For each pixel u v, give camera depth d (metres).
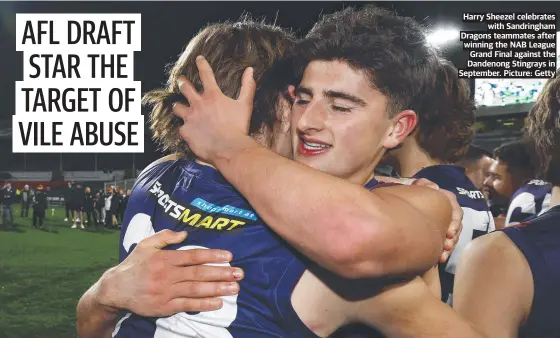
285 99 1.16
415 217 0.88
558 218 1.23
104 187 21.78
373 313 0.96
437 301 1.02
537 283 1.16
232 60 1.13
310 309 0.92
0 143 24.94
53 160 24.70
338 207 0.83
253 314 0.91
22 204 19.09
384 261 0.84
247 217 0.96
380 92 1.03
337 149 1.03
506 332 1.16
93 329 1.15
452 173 1.98
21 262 10.59
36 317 6.79
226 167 0.96
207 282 0.93
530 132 1.38
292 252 0.92
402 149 2.05
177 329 0.95
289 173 0.88
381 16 1.10
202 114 1.03
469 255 1.26
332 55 1.03
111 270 1.10
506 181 4.29
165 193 1.11
